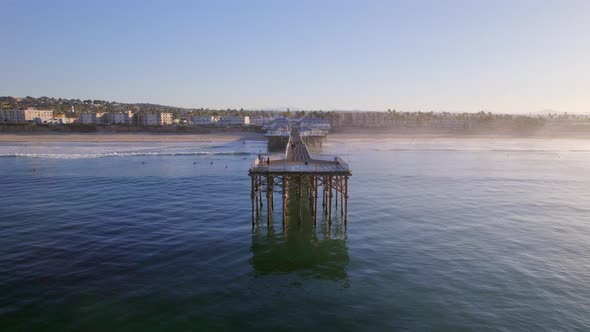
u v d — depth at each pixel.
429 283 21.86
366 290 21.00
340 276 22.80
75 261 24.67
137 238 29.31
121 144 121.81
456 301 19.80
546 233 31.38
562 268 24.14
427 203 41.81
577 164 78.81
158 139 141.00
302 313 18.62
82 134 148.62
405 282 21.98
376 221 34.50
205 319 18.06
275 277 22.61
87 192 47.09
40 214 36.34
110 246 27.52
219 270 23.55
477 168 71.25
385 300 19.89
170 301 19.67
